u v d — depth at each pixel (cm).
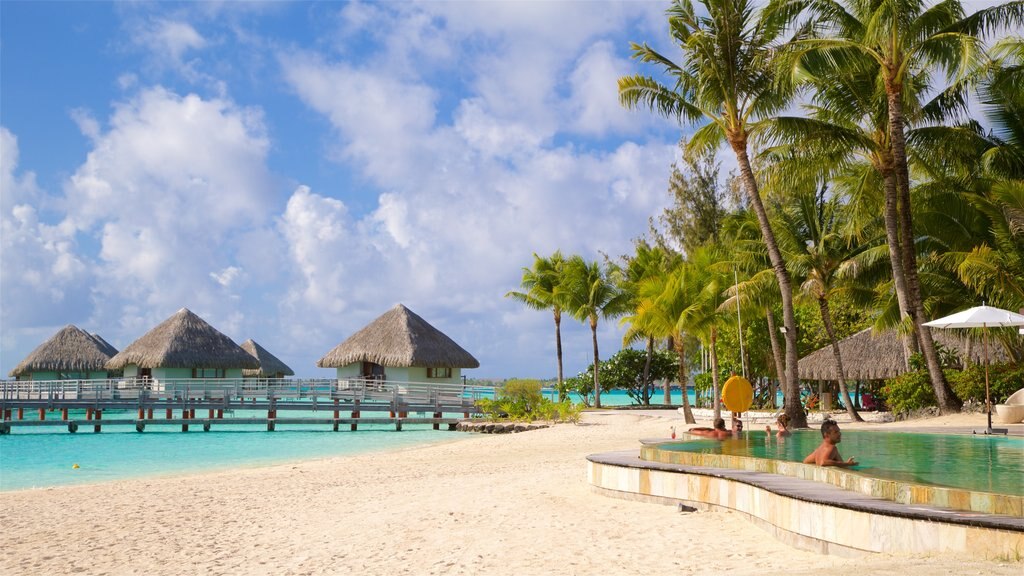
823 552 681
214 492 1391
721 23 2012
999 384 2008
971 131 2180
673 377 4741
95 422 3347
